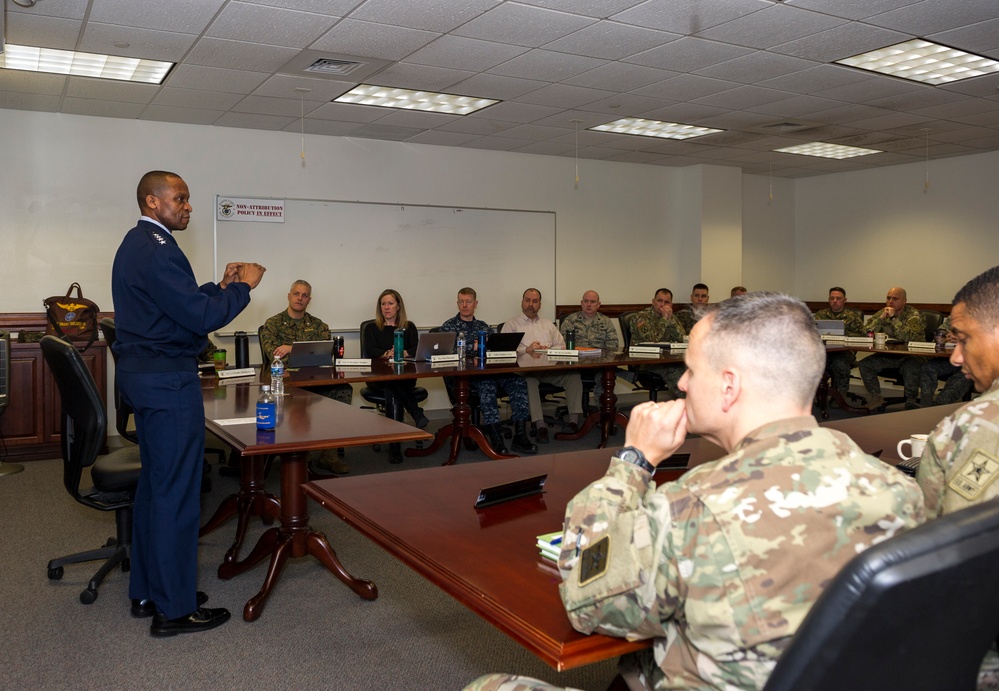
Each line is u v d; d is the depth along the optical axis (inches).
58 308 211.0
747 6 150.5
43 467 202.4
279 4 147.8
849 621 28.3
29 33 162.1
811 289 381.4
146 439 102.8
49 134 226.5
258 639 106.4
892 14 155.5
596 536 43.1
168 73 192.2
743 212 366.9
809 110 237.3
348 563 135.3
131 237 101.7
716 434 45.2
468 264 294.7
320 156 265.6
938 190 327.6
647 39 170.1
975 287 56.8
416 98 225.5
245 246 255.1
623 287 331.6
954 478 52.7
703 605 37.2
